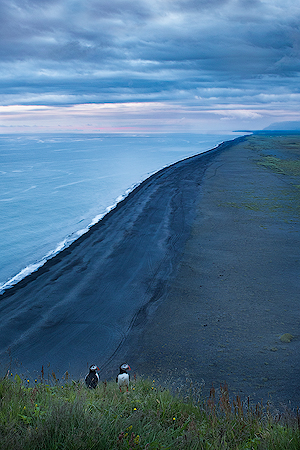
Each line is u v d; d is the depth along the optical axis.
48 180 72.75
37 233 31.92
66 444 3.61
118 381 6.62
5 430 3.66
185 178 56.78
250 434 4.32
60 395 5.46
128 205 37.91
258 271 18.28
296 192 42.84
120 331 12.87
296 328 12.40
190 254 21.28
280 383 8.96
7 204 47.16
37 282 18.00
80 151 173.88
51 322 13.68
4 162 116.69
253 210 33.19
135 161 113.06
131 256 21.42
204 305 14.65
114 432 4.00
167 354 11.05
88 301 15.54
